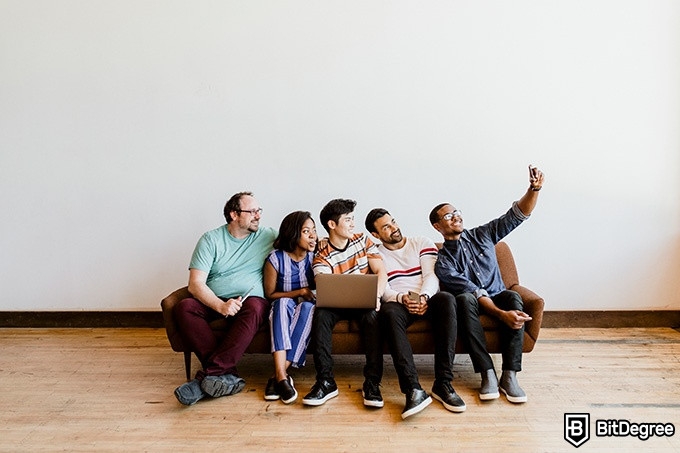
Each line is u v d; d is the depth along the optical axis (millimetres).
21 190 3615
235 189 3580
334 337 2668
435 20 3475
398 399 2568
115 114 3561
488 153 3521
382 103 3514
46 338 3473
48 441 2168
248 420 2352
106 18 3520
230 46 3520
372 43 3492
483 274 2852
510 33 3471
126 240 3633
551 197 3543
